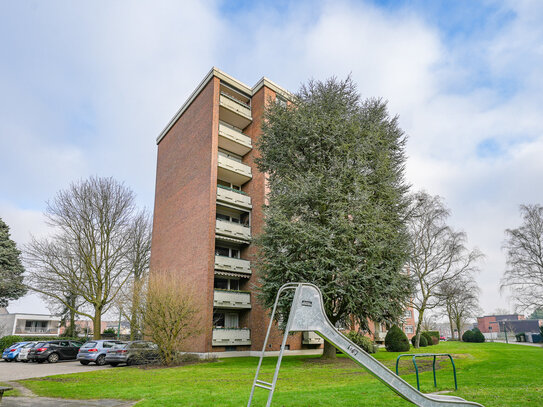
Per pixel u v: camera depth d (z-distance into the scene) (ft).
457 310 155.12
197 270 81.41
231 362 62.18
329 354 62.54
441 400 18.51
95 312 97.91
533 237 110.22
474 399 26.20
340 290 51.83
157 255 104.22
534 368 44.52
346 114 66.28
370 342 80.38
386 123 68.69
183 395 30.58
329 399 27.25
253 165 94.84
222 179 95.35
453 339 179.63
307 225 57.21
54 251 98.94
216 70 92.58
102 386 37.35
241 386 35.27
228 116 96.02
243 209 91.91
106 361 65.46
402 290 57.88
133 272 114.42
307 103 68.64
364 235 54.54
